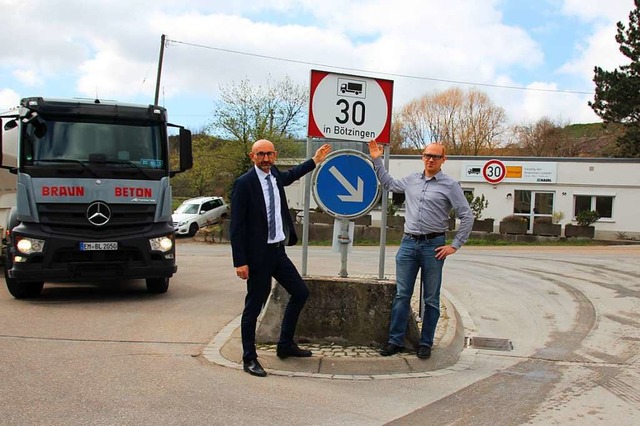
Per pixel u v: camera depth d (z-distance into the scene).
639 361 6.68
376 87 6.94
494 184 32.38
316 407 4.90
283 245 5.88
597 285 12.13
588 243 27.45
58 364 5.89
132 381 5.41
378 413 4.82
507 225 28.80
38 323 7.79
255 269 5.69
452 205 6.19
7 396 4.93
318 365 5.93
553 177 31.45
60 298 9.80
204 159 40.94
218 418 4.56
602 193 30.84
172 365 5.97
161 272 9.66
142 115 9.73
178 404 4.84
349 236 6.99
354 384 5.58
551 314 9.31
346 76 6.85
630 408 5.07
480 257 18.50
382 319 6.57
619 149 39.00
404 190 6.45
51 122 9.32
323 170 6.89
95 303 9.37
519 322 8.75
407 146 66.38
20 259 8.97
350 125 6.88
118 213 9.39
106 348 6.58
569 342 7.56
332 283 6.64
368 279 6.84
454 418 4.75
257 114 39.78
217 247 25.33
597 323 8.69
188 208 32.00
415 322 6.55
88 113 9.45
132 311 8.75
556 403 5.17
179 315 8.52
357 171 6.93
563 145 64.12
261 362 5.98
